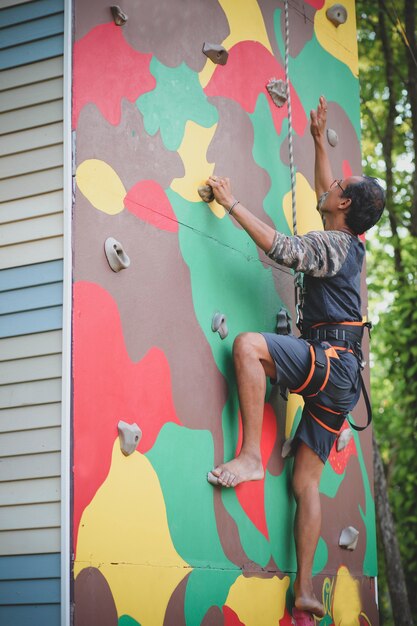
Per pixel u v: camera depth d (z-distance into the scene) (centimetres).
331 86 570
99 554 357
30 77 389
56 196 375
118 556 365
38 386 364
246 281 470
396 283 1130
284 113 521
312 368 435
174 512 398
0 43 396
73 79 382
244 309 464
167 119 432
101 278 379
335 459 526
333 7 580
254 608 438
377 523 1022
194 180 444
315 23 565
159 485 392
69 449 353
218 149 464
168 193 425
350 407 457
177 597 392
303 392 445
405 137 1138
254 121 495
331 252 447
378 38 1113
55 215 374
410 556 1067
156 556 384
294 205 486
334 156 561
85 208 378
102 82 397
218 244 454
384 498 950
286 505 473
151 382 396
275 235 438
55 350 363
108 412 372
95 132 389
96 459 362
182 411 412
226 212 463
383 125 1150
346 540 516
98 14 401
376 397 1223
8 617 350
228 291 455
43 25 390
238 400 450
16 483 359
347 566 520
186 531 403
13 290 375
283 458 477
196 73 457
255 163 490
